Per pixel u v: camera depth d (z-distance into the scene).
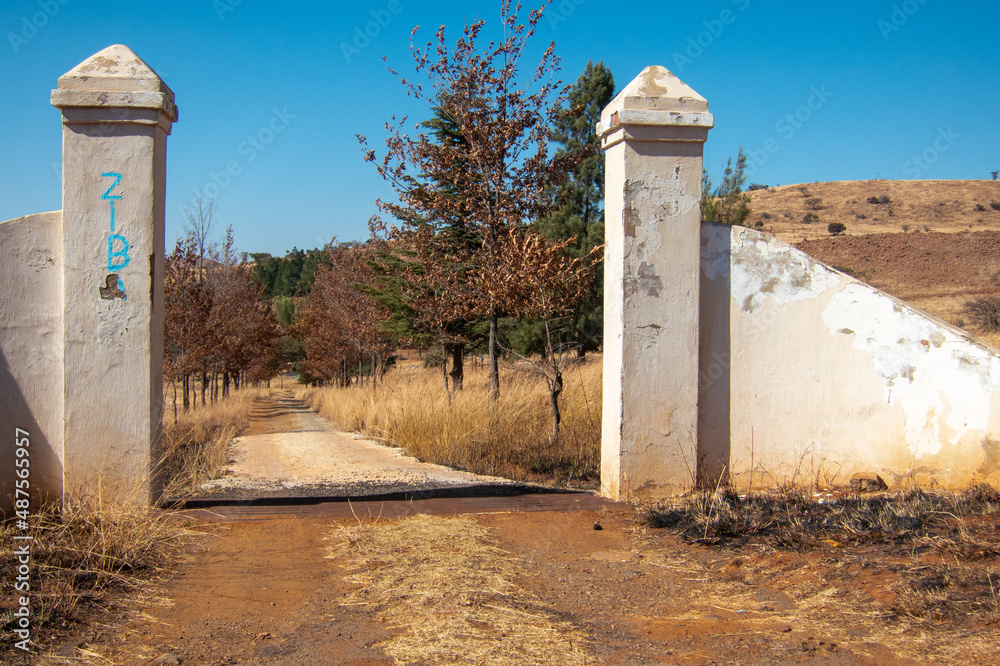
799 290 5.86
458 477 7.49
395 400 14.00
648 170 5.58
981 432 5.38
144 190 4.98
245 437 15.72
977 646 2.83
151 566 4.09
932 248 51.19
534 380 13.30
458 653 2.99
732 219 14.75
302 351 51.84
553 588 3.92
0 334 4.88
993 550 3.84
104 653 3.00
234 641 3.16
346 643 3.14
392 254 19.27
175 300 18.22
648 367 5.62
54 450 4.98
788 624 3.30
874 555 4.04
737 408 5.85
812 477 5.83
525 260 10.12
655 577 4.09
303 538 4.73
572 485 8.34
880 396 5.75
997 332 20.20
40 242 4.99
